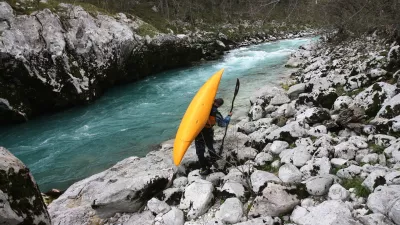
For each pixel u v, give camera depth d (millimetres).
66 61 11023
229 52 20656
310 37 25188
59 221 4184
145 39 14906
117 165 5727
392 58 8039
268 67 14648
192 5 25000
